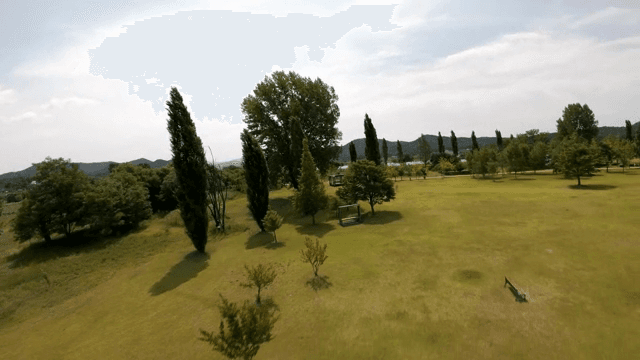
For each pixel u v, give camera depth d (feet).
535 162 197.47
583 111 273.13
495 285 46.70
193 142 79.51
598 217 76.18
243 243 87.81
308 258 56.24
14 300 60.85
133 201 117.91
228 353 30.45
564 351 31.35
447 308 41.55
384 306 43.78
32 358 41.37
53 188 97.09
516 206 98.63
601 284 43.47
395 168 255.50
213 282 60.49
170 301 54.29
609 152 172.24
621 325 34.32
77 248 93.35
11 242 111.86
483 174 209.05
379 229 87.30
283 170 157.38
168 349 39.19
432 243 69.67
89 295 61.72
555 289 43.62
